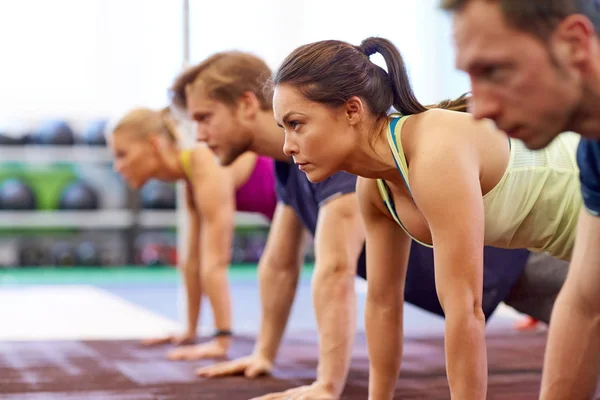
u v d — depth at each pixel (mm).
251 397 2117
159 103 6961
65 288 5930
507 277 2205
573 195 1501
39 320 4316
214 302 2744
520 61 793
